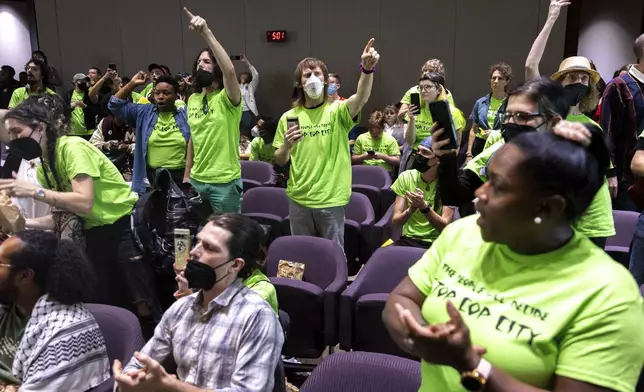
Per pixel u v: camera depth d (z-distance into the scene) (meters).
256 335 1.69
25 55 11.30
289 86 8.52
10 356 1.96
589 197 0.96
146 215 2.57
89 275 1.88
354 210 4.16
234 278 1.79
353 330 2.67
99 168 2.46
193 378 1.72
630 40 8.62
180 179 3.72
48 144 2.32
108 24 9.02
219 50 3.23
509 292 1.00
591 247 0.99
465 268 1.08
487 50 7.66
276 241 3.09
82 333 1.81
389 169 5.79
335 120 3.37
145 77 3.71
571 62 2.13
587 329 0.92
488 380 0.88
